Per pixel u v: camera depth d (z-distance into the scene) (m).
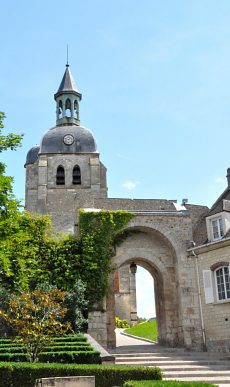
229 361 19.52
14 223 18.81
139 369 13.01
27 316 16.03
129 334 34.97
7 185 17.91
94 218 24.73
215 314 23.28
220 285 23.55
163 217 25.64
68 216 50.41
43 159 53.34
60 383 11.31
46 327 16.95
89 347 16.64
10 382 12.32
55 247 23.94
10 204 18.31
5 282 21.12
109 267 24.30
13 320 16.14
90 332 22.45
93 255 23.89
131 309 46.47
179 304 24.66
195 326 23.86
